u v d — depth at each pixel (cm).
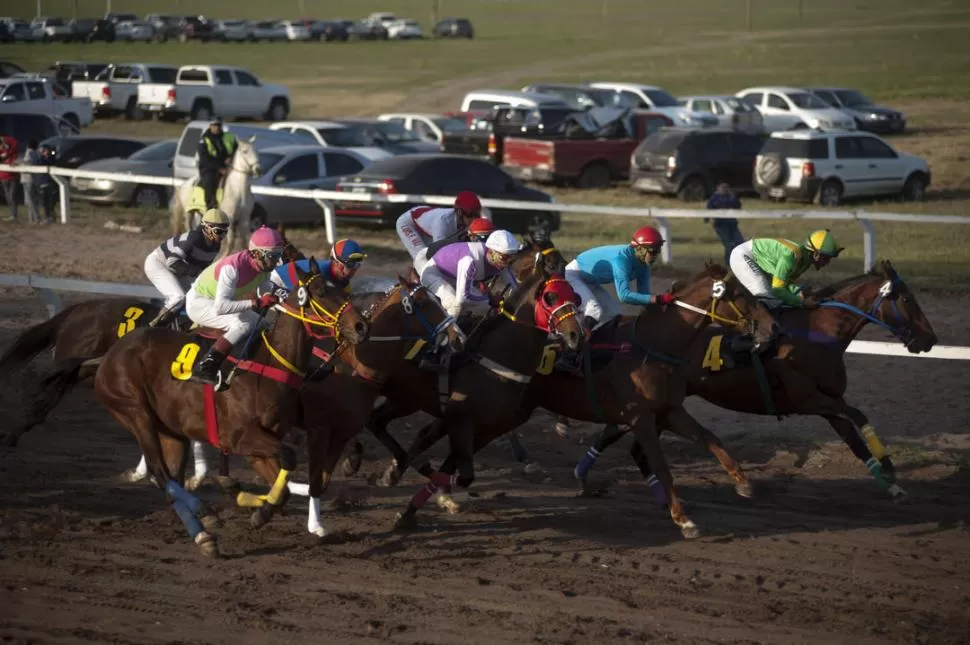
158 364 1050
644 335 1145
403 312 1103
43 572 966
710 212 2569
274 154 3173
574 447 1503
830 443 1488
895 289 1266
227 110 6109
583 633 868
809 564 1048
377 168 3091
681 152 3959
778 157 3906
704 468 1398
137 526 1098
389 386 1170
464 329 1150
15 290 2302
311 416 1088
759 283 1288
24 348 1245
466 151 4500
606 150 4275
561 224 3478
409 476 1334
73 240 2872
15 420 1455
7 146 3209
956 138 5362
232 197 2669
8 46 9438
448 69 8406
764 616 914
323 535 1068
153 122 6106
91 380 1163
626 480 1355
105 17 11275
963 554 1084
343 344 1059
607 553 1064
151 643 832
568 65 8438
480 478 1341
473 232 1182
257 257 1022
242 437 1016
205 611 893
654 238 1186
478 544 1084
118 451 1380
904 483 1334
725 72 7794
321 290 988
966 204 3934
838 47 9031
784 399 1291
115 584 945
